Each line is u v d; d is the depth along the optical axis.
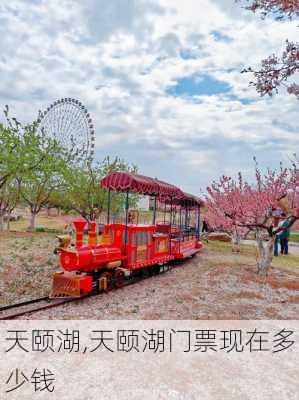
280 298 8.13
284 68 4.94
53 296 7.43
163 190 10.30
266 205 10.09
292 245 22.12
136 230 9.14
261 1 4.74
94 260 7.46
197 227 16.23
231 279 9.88
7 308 6.55
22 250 13.29
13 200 22.58
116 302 7.29
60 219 35.19
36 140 18.55
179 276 10.46
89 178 23.36
